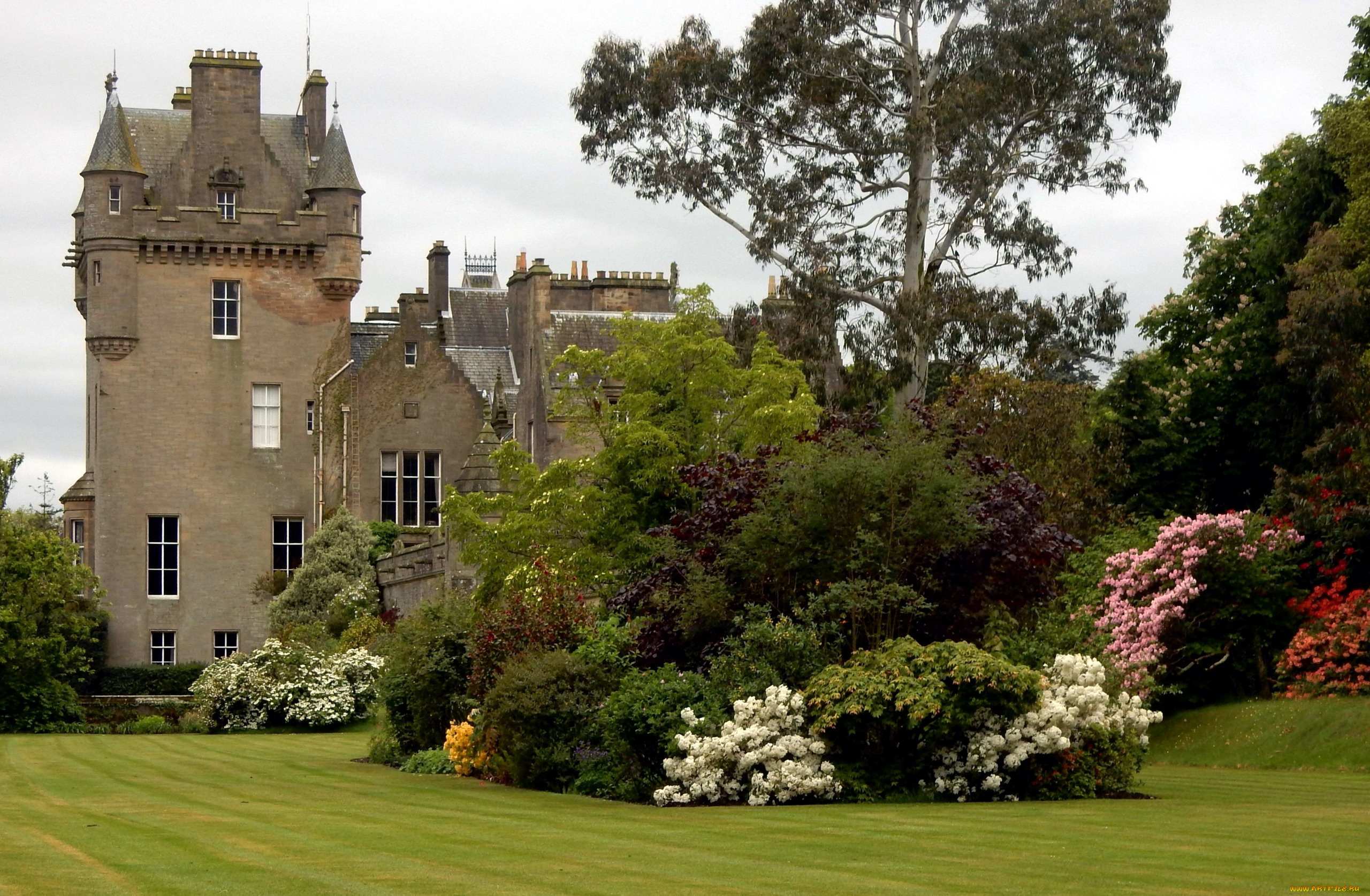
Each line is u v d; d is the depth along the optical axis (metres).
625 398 31.89
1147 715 20.44
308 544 56.38
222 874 12.65
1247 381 38.50
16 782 23.98
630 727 20.52
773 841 14.83
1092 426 40.06
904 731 19.81
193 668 58.72
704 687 20.81
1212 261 40.84
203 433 61.47
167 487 61.03
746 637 20.72
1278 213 37.94
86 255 61.50
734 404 32.50
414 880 12.29
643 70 46.28
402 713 28.78
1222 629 29.83
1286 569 29.67
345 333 62.59
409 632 28.92
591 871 12.80
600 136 46.59
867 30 45.69
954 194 44.59
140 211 60.91
